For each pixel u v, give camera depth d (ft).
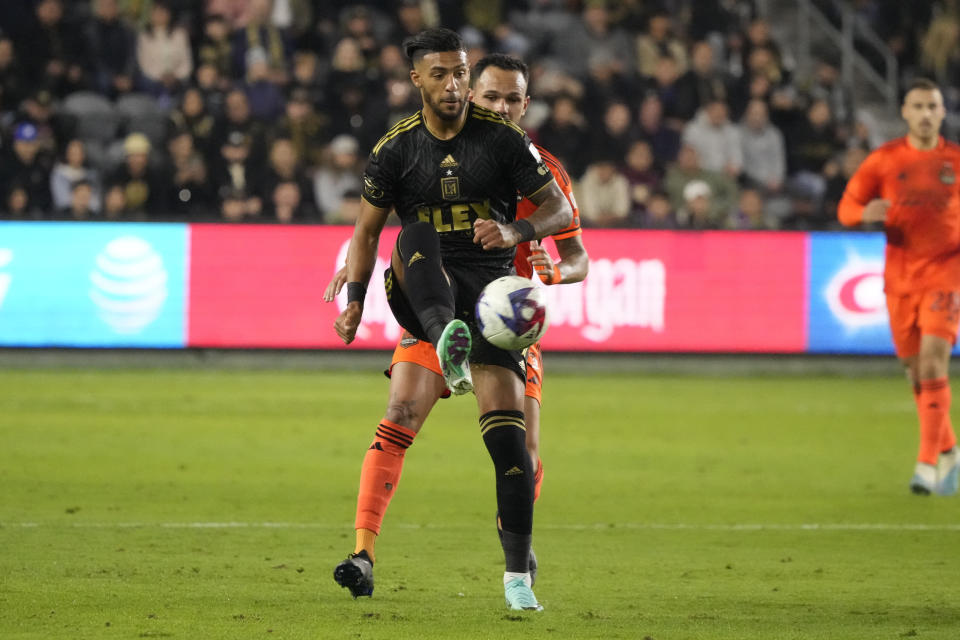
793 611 61.21
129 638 53.16
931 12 283.59
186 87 230.48
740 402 168.55
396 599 62.90
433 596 63.98
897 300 109.29
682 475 112.47
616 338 200.13
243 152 213.25
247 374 189.16
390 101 227.81
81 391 165.78
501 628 56.08
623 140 230.27
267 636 53.78
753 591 66.59
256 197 212.23
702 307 201.57
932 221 107.34
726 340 202.08
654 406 162.81
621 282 200.03
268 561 72.90
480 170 60.13
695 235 201.46
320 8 248.93
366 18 233.96
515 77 72.08
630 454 124.67
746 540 83.15
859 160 234.38
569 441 132.98
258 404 156.87
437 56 58.75
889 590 67.15
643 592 66.13
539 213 59.67
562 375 196.65
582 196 218.18
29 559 71.56
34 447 120.67
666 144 236.02
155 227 194.18
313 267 196.65
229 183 212.23
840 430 144.77
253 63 229.04
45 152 207.41
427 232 58.85
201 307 194.80
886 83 282.36
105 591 63.21
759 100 244.42
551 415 152.97
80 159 209.77
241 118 216.74
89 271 192.75
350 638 53.62
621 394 174.70
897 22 284.82
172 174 210.38
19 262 191.83
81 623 55.88
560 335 199.21
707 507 96.63
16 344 191.52
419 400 61.93
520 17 257.34
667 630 56.24
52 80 225.97
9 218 191.72
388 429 61.67
